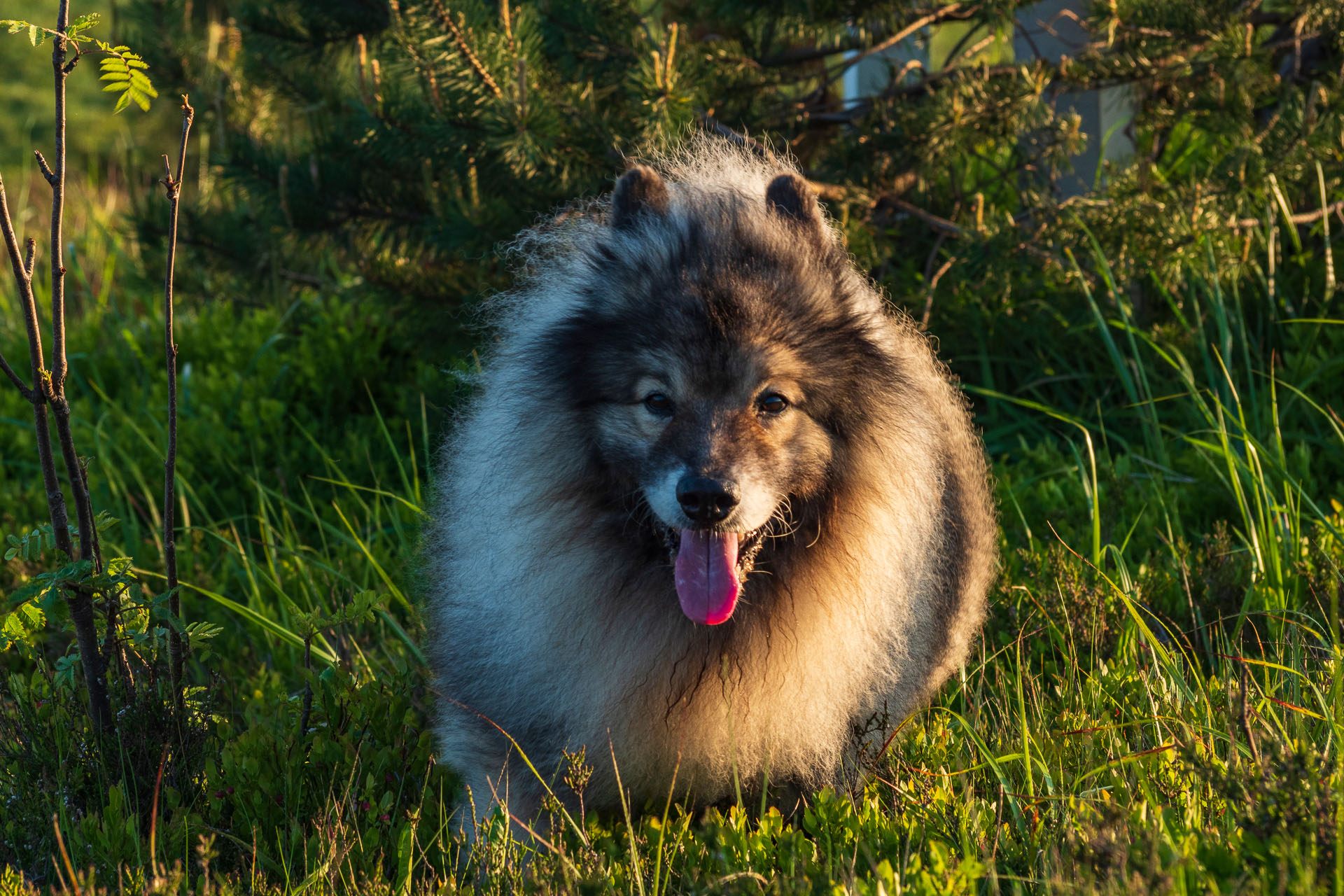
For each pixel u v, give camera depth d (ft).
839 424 11.83
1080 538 17.81
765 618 11.89
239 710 15.31
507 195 21.34
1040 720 12.58
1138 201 20.65
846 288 12.42
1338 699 11.52
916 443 12.23
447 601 12.69
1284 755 9.44
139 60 11.05
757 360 11.12
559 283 12.74
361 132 22.71
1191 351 22.52
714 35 24.00
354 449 22.86
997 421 23.58
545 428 11.82
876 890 8.77
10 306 34.09
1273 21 22.52
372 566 18.12
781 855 10.30
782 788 12.44
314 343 26.91
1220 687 12.74
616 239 12.42
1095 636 14.32
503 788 11.98
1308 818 8.45
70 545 11.89
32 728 12.81
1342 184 23.88
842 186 21.80
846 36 22.20
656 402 11.32
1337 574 14.33
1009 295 22.94
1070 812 9.97
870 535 12.03
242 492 22.41
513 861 10.30
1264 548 16.19
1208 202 20.72
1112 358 21.72
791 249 12.10
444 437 17.62
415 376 25.70
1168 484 19.81
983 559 14.87
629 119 20.65
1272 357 20.66
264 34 25.75
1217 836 8.98
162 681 12.86
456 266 23.58
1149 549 17.78
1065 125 22.11
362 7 24.89
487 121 19.38
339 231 23.80
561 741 11.89
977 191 24.99
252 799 11.91
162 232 26.99
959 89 20.54
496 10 20.95
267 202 23.94
